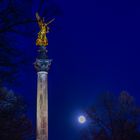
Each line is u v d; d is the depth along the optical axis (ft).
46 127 143.95
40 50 151.02
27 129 169.07
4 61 53.01
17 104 130.11
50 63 150.10
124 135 165.48
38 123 144.05
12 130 108.06
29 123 171.22
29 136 176.86
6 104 90.38
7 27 50.85
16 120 127.65
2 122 82.94
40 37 151.94
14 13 50.57
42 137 142.61
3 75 54.49
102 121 168.96
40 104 145.07
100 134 168.86
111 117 168.76
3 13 50.16
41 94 146.00
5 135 93.15
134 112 168.04
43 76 147.54
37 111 145.48
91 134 174.29
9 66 53.62
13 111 96.68
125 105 169.27
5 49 52.54
